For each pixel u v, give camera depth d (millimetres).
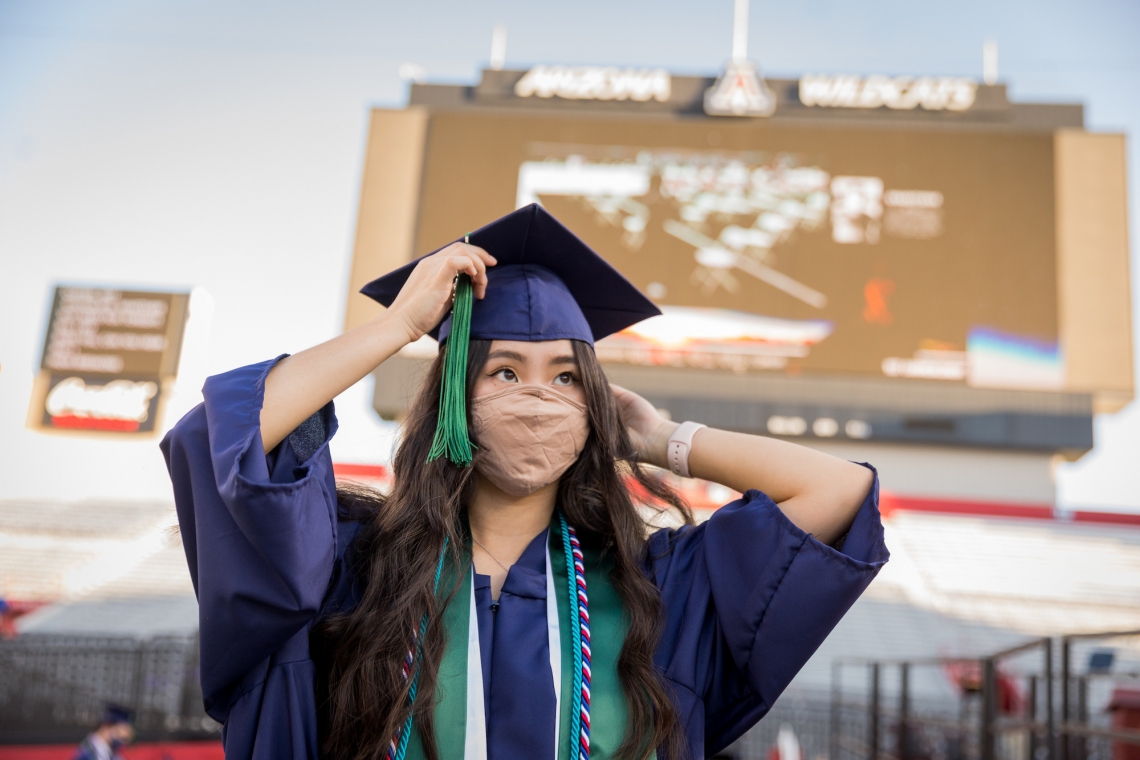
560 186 20422
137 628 14750
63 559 17312
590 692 1519
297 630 1457
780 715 11688
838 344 19281
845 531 1649
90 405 20703
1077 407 18969
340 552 1682
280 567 1388
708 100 20719
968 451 19406
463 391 1592
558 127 20828
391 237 20312
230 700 1525
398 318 1580
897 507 19094
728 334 19406
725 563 1641
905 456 19375
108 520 18844
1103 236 19750
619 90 20953
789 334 19375
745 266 19734
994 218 19875
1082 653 11547
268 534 1374
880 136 20438
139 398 20734
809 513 1626
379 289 1887
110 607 15586
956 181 20125
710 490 16562
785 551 1575
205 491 1458
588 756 1459
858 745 9461
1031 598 17266
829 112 20641
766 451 1696
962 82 20703
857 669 15172
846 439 19062
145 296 21438
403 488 1676
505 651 1517
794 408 19203
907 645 15867
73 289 21500
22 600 15609
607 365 19375
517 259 1790
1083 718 3982
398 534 1608
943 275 19594
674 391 19250
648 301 1890
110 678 9773
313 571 1435
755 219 19984
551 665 1513
